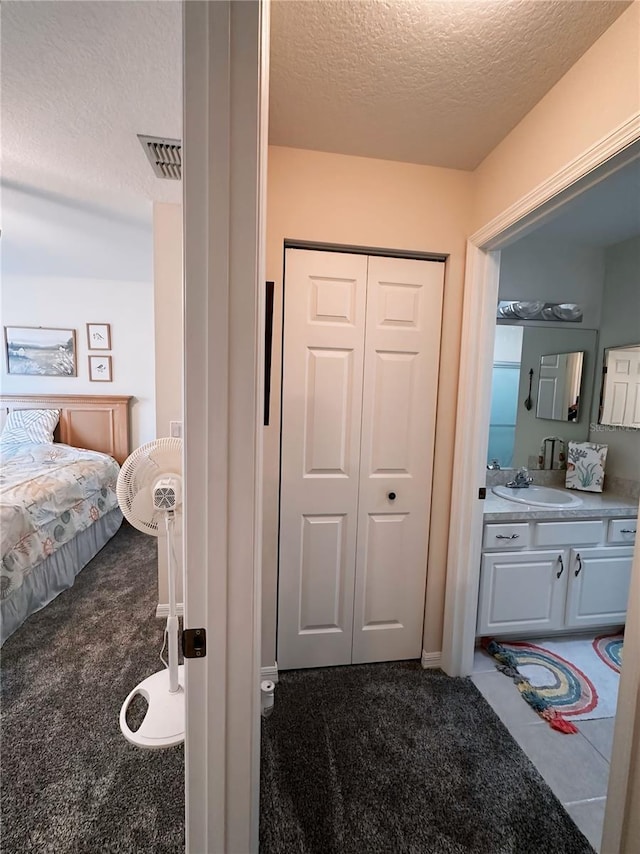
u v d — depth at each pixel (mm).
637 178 1603
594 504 2066
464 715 1567
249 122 526
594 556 2010
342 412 1714
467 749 1415
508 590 1951
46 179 1862
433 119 1367
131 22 1043
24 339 3658
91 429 3771
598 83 1046
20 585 2080
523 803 1232
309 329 1656
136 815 1167
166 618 2182
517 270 2314
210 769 635
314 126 1413
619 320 2301
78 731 1450
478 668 1856
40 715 1521
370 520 1785
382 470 1773
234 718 630
